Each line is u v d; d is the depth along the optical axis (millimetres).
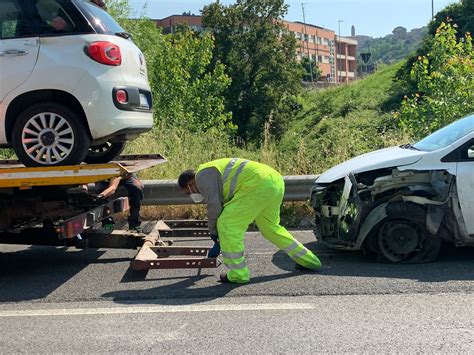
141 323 4344
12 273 6066
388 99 39438
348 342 3855
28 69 5516
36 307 4824
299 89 52469
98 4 6172
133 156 7434
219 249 5773
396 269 5691
